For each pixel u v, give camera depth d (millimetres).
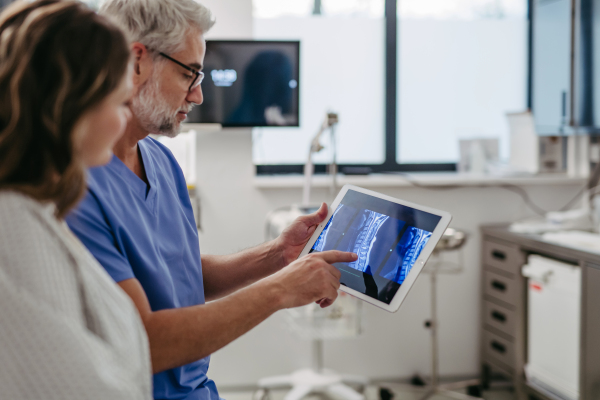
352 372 2877
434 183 2807
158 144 1220
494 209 2947
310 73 3020
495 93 3154
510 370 2621
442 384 2869
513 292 2590
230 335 880
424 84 3113
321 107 3047
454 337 2938
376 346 2885
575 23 2670
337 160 3100
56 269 587
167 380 980
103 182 949
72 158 594
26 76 573
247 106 2592
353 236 1154
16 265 570
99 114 614
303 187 2789
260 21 2963
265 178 2822
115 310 644
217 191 2744
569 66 2707
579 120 2674
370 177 2859
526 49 3145
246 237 2771
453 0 3074
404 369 2906
